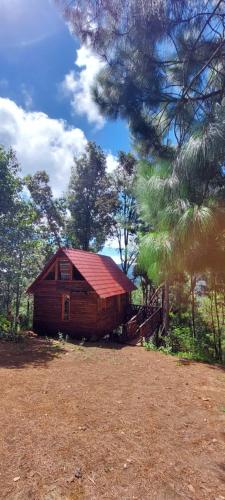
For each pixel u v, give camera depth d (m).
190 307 13.63
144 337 12.43
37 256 14.27
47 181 24.67
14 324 12.48
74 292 12.77
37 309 13.30
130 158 22.05
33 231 13.48
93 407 5.17
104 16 3.95
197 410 5.17
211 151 2.63
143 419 4.77
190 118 3.74
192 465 3.55
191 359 8.99
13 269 12.70
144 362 8.53
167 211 2.99
